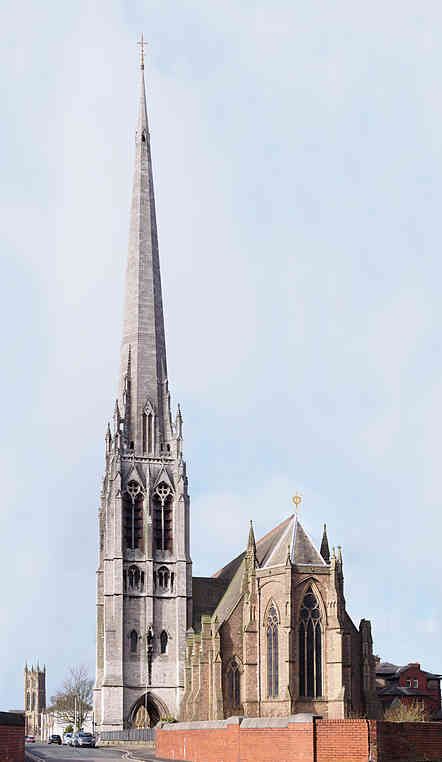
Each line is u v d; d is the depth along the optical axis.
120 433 194.00
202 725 90.94
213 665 156.75
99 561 198.25
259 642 151.00
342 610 146.62
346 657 145.62
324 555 162.38
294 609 145.25
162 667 186.62
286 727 66.69
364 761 63.69
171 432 197.88
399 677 194.75
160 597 189.62
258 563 157.75
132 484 192.75
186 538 193.00
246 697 149.50
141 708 192.12
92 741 163.12
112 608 186.00
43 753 128.75
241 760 74.75
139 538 191.38
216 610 184.50
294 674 143.25
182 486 194.38
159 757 112.56
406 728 65.38
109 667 183.38
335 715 142.62
